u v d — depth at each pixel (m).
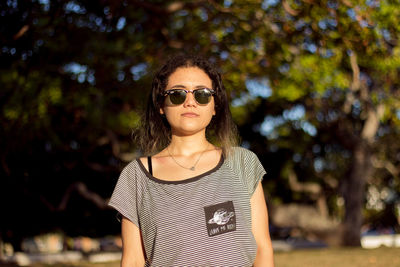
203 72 2.53
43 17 9.52
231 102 12.32
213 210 2.21
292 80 12.41
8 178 14.38
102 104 12.34
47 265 9.48
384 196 26.41
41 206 16.95
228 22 10.87
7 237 18.06
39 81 10.94
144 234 2.29
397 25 9.97
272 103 17.66
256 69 11.41
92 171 17.23
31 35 9.66
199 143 2.46
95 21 10.41
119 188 2.40
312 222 22.27
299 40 10.57
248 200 2.31
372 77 15.12
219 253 2.17
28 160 14.41
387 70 12.49
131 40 11.14
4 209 16.75
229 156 2.39
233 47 11.20
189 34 11.26
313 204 25.23
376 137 20.20
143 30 11.25
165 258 2.20
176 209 2.23
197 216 2.21
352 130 19.05
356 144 17.61
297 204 24.53
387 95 15.58
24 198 16.16
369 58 10.60
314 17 9.59
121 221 2.44
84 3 9.91
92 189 17.84
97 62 10.81
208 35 11.06
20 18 9.45
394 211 26.94
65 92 11.47
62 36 10.16
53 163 15.12
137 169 2.38
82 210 18.50
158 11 9.91
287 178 22.88
